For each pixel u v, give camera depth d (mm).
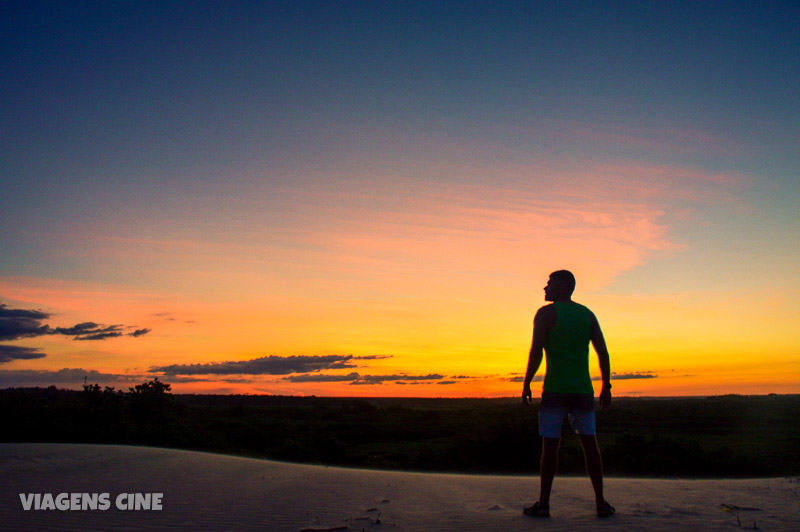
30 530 4824
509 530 4598
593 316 5508
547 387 5418
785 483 8320
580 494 6898
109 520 5188
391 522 5027
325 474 9344
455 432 50219
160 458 10508
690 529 4527
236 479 8180
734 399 107375
